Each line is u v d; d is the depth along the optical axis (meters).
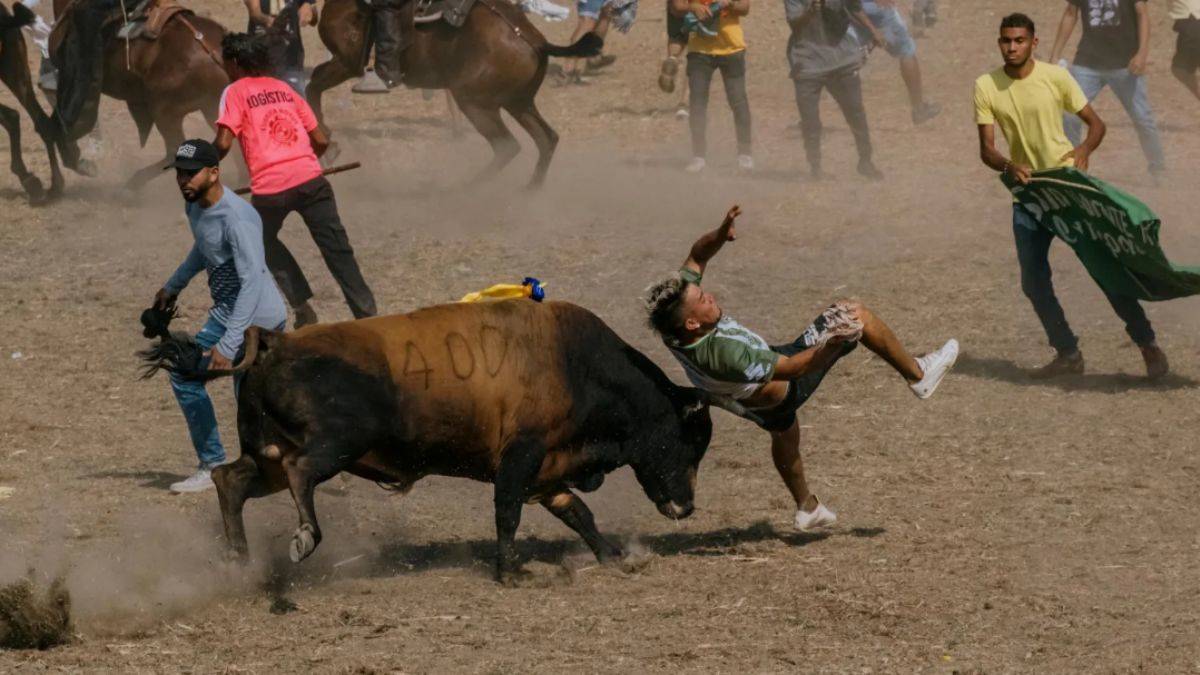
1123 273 22.75
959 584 15.88
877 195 36.03
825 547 17.25
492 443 15.91
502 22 35.72
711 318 15.92
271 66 23.69
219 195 17.58
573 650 14.20
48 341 26.89
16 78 36.25
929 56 52.41
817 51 36.91
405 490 16.22
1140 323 23.12
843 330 16.11
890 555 16.89
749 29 57.97
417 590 16.12
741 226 33.47
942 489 19.19
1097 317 27.11
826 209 34.78
